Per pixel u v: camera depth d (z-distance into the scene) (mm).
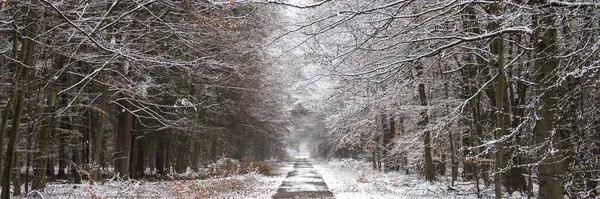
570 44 8906
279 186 19766
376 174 23469
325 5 8672
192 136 21578
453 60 15383
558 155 7480
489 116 14898
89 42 10359
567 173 8734
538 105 7906
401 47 9516
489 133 14539
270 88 23719
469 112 15898
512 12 8180
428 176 18688
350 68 9719
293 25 8266
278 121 35438
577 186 8875
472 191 14664
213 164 25422
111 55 10922
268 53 10625
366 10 7609
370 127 22625
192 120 20219
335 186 19406
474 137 14594
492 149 11414
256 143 44219
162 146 24141
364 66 9297
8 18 9992
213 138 25188
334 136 33125
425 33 9039
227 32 11586
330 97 11766
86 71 16906
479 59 13508
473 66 14094
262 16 9945
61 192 14422
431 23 9211
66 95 17328
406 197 13992
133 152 21594
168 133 22547
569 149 8297
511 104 14094
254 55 12469
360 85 10539
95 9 11148
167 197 13133
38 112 13805
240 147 38281
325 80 9859
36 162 14320
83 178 20547
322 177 26391
